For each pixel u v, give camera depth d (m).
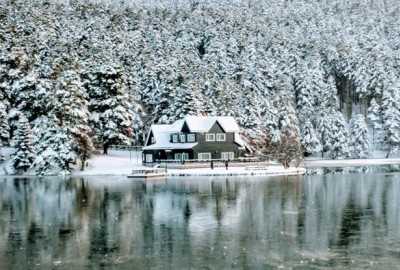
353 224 29.22
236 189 48.44
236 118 92.94
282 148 78.19
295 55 135.25
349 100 139.88
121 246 24.72
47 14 130.88
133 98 94.94
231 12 195.12
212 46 138.25
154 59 114.12
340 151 108.81
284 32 165.75
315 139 104.81
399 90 120.50
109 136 81.75
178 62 118.44
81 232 28.22
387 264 20.98
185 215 33.09
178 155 83.81
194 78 107.38
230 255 22.69
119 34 130.38
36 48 97.62
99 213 34.69
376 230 27.52
